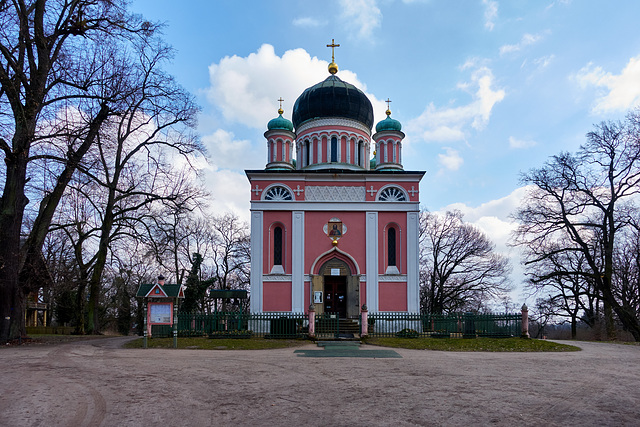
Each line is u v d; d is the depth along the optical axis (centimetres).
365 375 1306
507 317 2642
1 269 2155
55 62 2305
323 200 3519
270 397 1024
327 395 1046
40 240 2334
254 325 2952
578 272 3619
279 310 3369
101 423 827
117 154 3178
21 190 2214
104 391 1062
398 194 3559
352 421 850
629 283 4069
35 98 2169
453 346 2150
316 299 3400
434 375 1314
